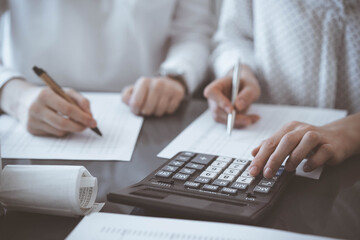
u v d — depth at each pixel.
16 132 0.68
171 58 1.03
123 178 0.50
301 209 0.42
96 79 1.20
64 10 1.13
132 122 0.74
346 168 0.52
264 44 0.97
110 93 0.94
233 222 0.37
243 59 0.95
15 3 1.13
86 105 0.69
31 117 0.66
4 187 0.41
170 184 0.45
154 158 0.57
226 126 0.72
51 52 1.16
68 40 1.16
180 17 1.24
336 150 0.52
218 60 1.00
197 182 0.45
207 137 0.66
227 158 0.52
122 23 1.15
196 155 0.53
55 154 0.59
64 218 0.41
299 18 0.91
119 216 0.39
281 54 0.96
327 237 0.37
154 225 0.37
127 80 1.22
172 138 0.66
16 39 1.16
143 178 0.49
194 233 0.35
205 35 1.21
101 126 0.72
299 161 0.48
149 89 0.79
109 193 0.41
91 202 0.43
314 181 0.49
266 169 0.47
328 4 0.88
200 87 1.12
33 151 0.60
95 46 1.17
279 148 0.48
